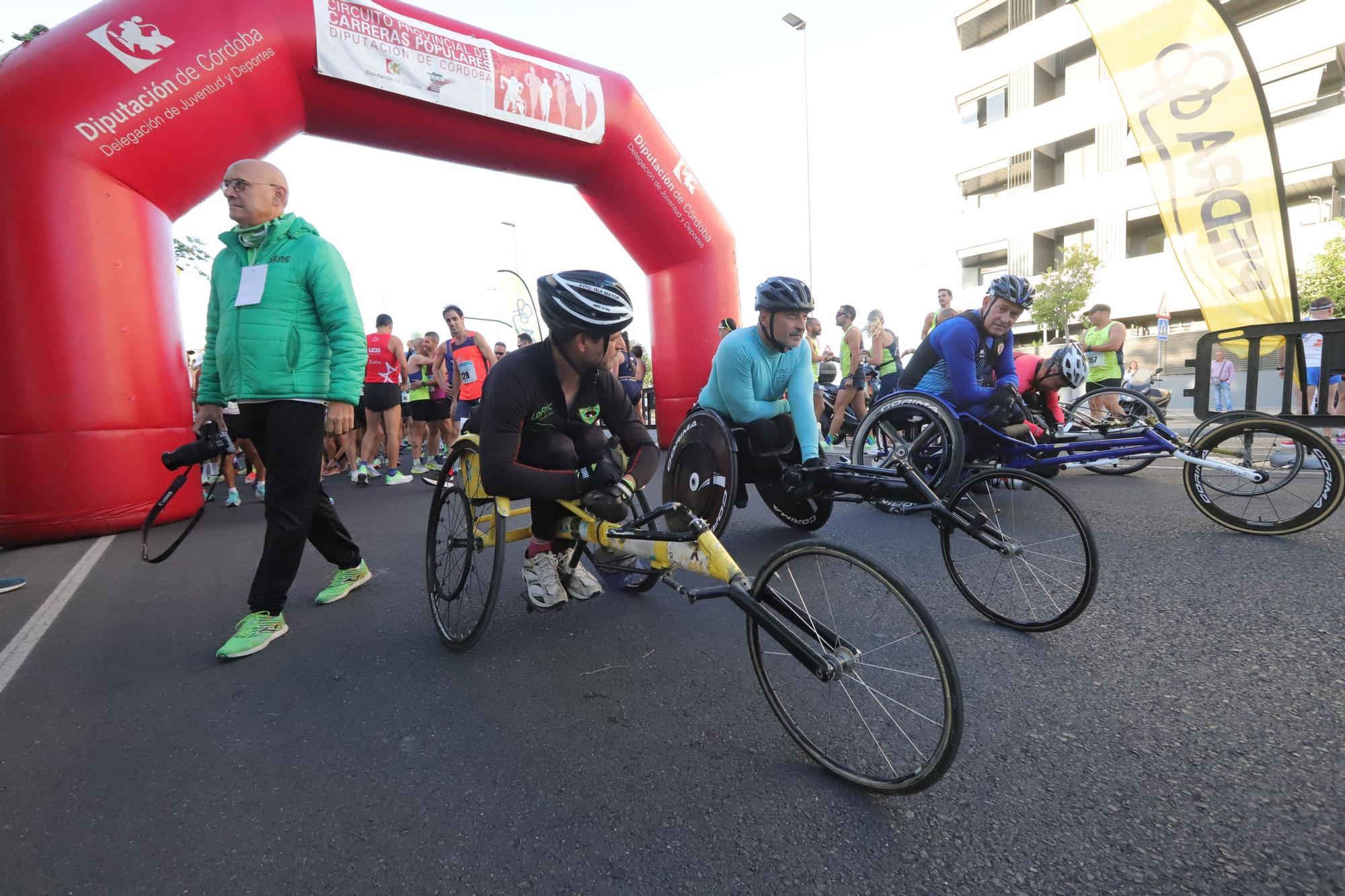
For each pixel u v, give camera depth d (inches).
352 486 297.4
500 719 80.7
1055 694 80.2
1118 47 226.1
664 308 349.7
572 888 52.9
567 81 286.0
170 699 88.7
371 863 56.4
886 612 64.6
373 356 290.4
